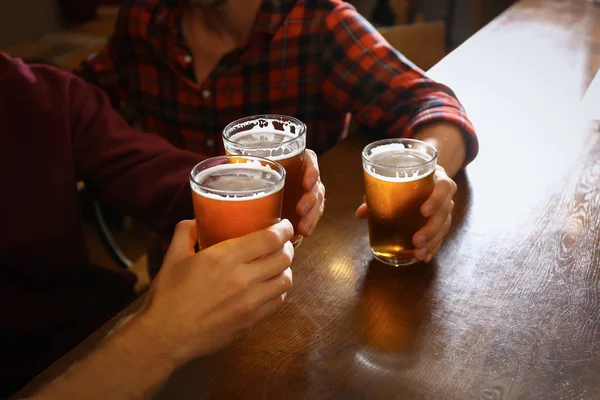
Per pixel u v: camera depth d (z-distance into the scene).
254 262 0.60
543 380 0.59
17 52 2.42
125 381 0.58
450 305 0.70
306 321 0.69
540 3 1.85
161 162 1.01
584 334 0.64
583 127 1.10
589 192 0.90
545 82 1.30
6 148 0.93
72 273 1.00
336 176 0.98
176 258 0.62
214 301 0.58
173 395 0.60
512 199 0.89
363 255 0.80
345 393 0.59
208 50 1.23
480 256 0.78
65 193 0.96
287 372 0.62
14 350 0.96
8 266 0.93
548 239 0.80
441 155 0.93
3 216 0.91
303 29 1.18
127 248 1.98
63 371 0.61
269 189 0.60
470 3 3.03
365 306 0.71
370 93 1.13
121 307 1.07
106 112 1.07
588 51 1.47
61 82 1.00
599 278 0.72
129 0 1.26
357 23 1.17
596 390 0.58
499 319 0.67
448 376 0.60
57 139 0.96
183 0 1.20
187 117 1.28
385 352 0.64
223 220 0.61
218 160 0.66
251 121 0.82
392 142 0.81
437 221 0.75
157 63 1.26
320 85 1.22
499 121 1.14
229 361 0.64
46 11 3.21
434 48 1.66
